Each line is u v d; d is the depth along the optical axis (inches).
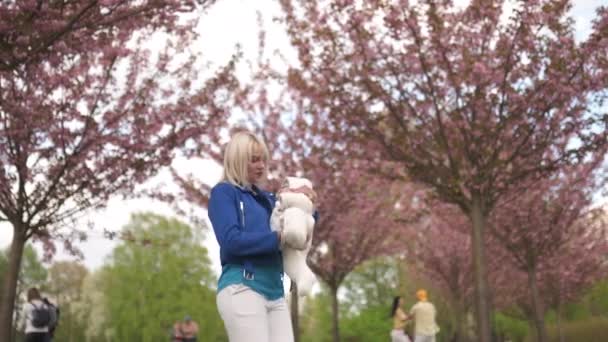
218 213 115.9
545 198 673.0
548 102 420.5
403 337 556.7
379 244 859.4
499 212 673.6
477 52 441.1
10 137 402.0
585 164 644.7
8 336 388.8
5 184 401.1
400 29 420.2
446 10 432.5
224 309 112.8
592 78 404.2
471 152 439.8
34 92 401.7
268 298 114.4
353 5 430.0
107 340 2210.9
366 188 710.5
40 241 424.8
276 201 124.1
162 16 301.6
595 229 934.4
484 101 423.8
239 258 114.1
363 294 2028.8
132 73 442.9
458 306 1096.2
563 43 407.2
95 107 424.8
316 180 626.2
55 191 411.2
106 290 2198.6
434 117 448.8
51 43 263.6
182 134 441.7
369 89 441.1
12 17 258.2
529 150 450.6
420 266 1171.3
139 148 429.1
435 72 438.6
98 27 282.0
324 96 452.8
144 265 2018.9
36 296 471.5
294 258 117.9
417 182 467.5
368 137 456.1
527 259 687.1
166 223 2074.3
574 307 1365.7
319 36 442.9
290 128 664.4
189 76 462.3
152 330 1957.4
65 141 412.2
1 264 1979.6
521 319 1601.9
